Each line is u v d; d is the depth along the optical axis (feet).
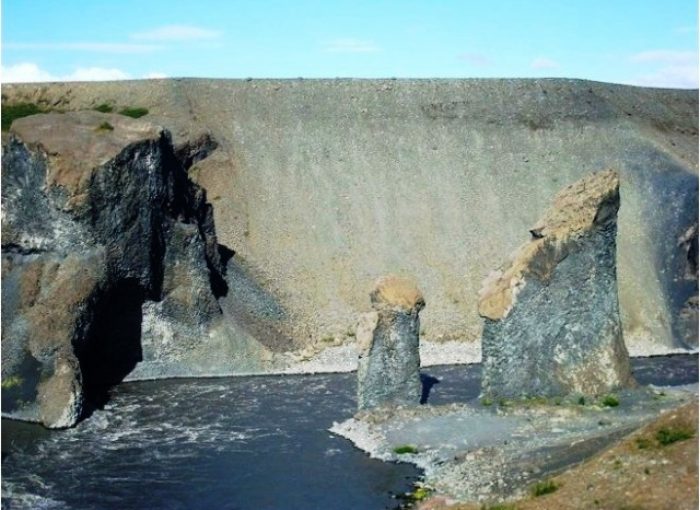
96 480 156.97
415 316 189.16
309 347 250.16
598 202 184.75
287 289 271.49
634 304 273.95
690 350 262.47
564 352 185.26
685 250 287.89
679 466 121.60
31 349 202.80
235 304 255.50
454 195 314.14
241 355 239.30
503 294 185.47
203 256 242.78
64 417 188.65
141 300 233.96
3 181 220.84
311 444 174.81
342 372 239.09
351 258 286.46
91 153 222.89
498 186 320.09
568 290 185.37
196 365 235.61
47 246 220.23
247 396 214.07
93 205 220.02
